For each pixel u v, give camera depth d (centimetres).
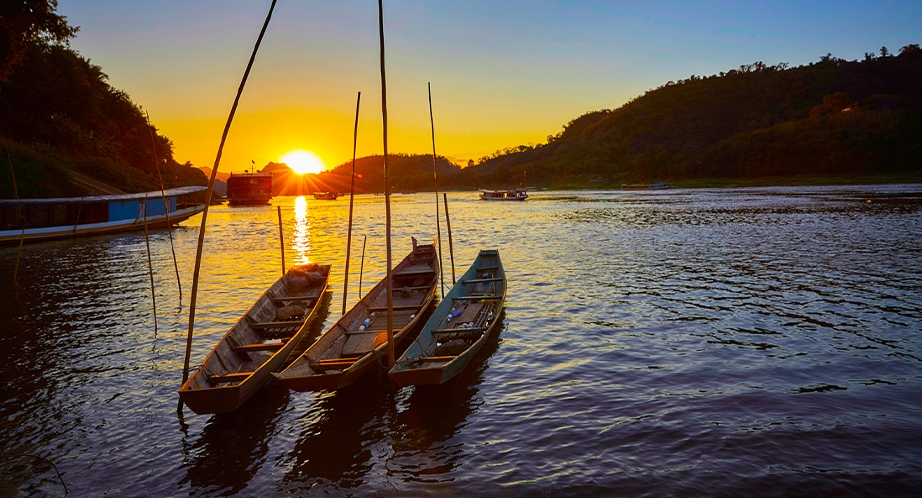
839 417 984
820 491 775
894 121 14388
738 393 1098
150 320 1744
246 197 10888
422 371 1035
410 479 837
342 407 1090
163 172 9250
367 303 1565
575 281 2239
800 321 1570
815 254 2703
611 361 1302
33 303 1983
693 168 15812
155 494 823
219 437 982
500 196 11119
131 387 1202
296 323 1441
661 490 789
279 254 3297
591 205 7944
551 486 805
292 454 921
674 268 2464
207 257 3183
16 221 3994
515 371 1256
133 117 8419
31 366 1328
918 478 798
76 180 5100
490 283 1870
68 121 6075
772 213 5247
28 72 5794
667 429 962
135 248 3559
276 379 1016
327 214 7775
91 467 892
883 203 5881
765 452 878
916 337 1398
